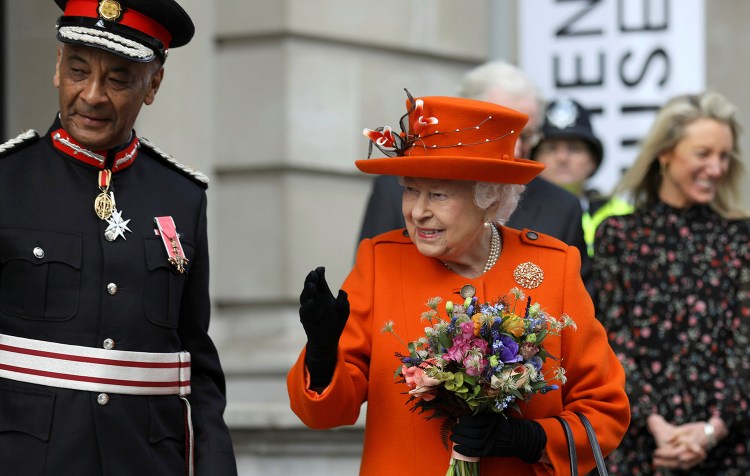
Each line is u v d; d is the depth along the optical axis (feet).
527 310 44.60
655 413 64.69
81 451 44.21
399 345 46.75
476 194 45.52
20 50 86.89
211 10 91.45
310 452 78.69
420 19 96.48
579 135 81.92
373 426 46.68
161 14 45.85
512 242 48.67
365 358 47.47
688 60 98.02
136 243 46.24
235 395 87.71
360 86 93.30
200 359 48.83
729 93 119.24
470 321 43.70
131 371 45.32
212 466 47.14
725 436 64.85
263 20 90.89
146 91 46.03
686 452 63.98
